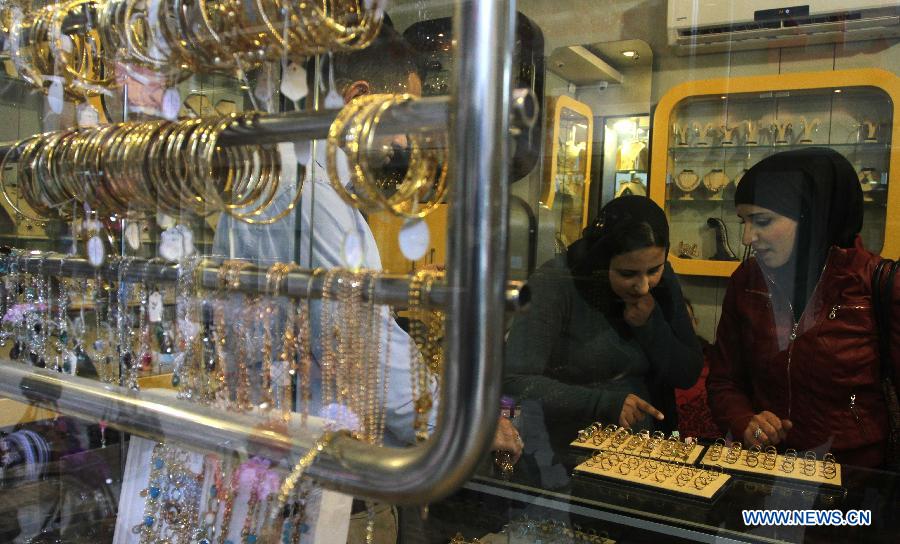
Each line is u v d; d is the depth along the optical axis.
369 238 0.48
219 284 0.55
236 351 0.56
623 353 1.00
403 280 0.44
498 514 0.72
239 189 0.54
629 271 1.01
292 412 0.53
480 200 0.40
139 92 0.61
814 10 1.61
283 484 0.51
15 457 0.73
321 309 0.50
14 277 0.73
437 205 0.43
